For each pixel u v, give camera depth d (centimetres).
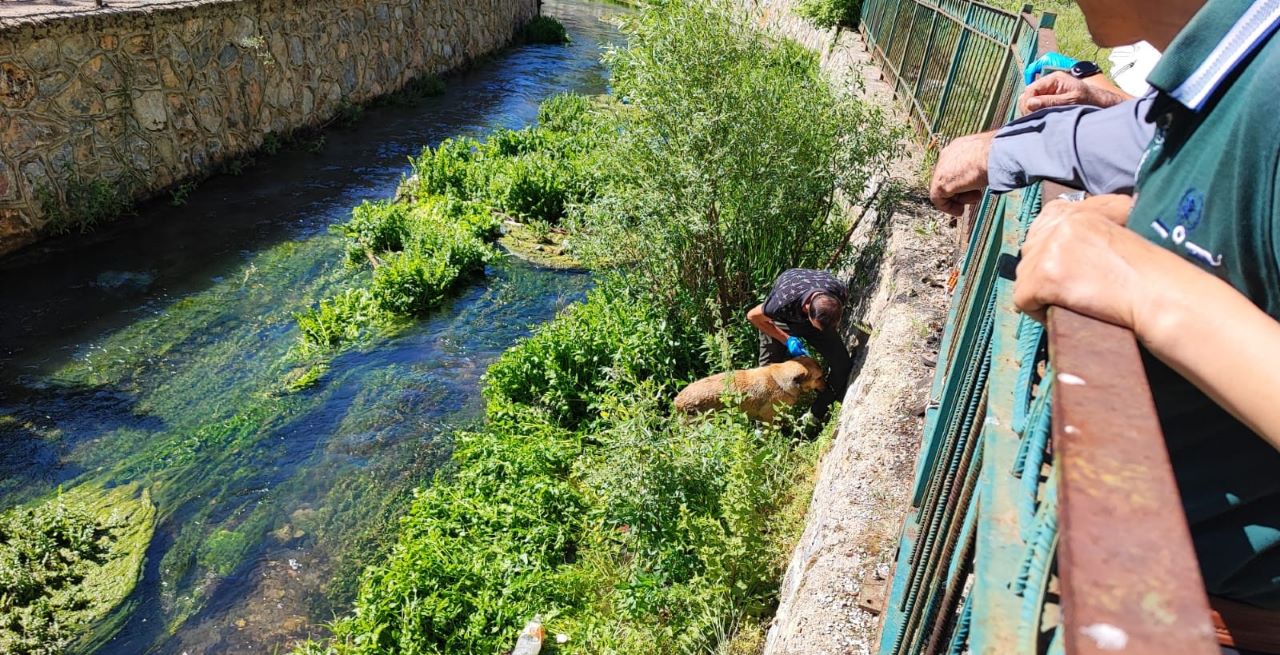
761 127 662
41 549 523
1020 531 88
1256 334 71
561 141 1315
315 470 621
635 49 722
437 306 862
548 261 978
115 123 971
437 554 511
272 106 1261
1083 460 61
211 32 1115
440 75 1833
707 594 434
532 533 541
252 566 539
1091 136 145
